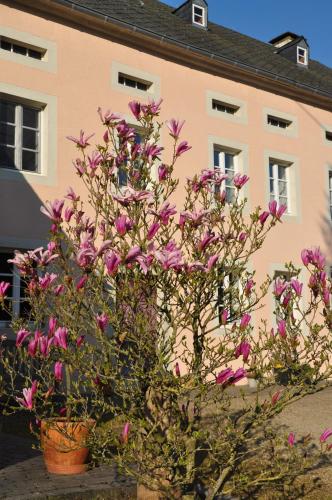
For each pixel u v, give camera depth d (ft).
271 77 48.19
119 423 13.71
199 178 13.70
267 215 12.94
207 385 10.81
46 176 35.24
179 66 43.47
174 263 10.29
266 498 15.42
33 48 36.50
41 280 11.76
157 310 11.80
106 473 16.94
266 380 11.42
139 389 11.44
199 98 44.24
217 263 12.13
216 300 12.46
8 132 35.12
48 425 13.09
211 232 12.32
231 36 58.70
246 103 47.37
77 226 13.26
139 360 11.14
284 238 47.60
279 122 50.67
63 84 36.91
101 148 14.06
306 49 60.80
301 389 11.27
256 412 11.29
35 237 34.30
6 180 33.76
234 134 46.01
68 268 12.55
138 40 40.93
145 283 11.49
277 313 11.80
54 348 11.31
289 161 49.60
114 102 39.22
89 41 38.68
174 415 11.89
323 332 41.27
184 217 12.01
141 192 11.36
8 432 22.90
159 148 13.73
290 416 27.25
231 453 11.76
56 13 37.14
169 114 42.19
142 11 47.70
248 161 46.52
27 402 10.82
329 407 29.99
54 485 15.70
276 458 13.10
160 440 11.27
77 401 11.76
